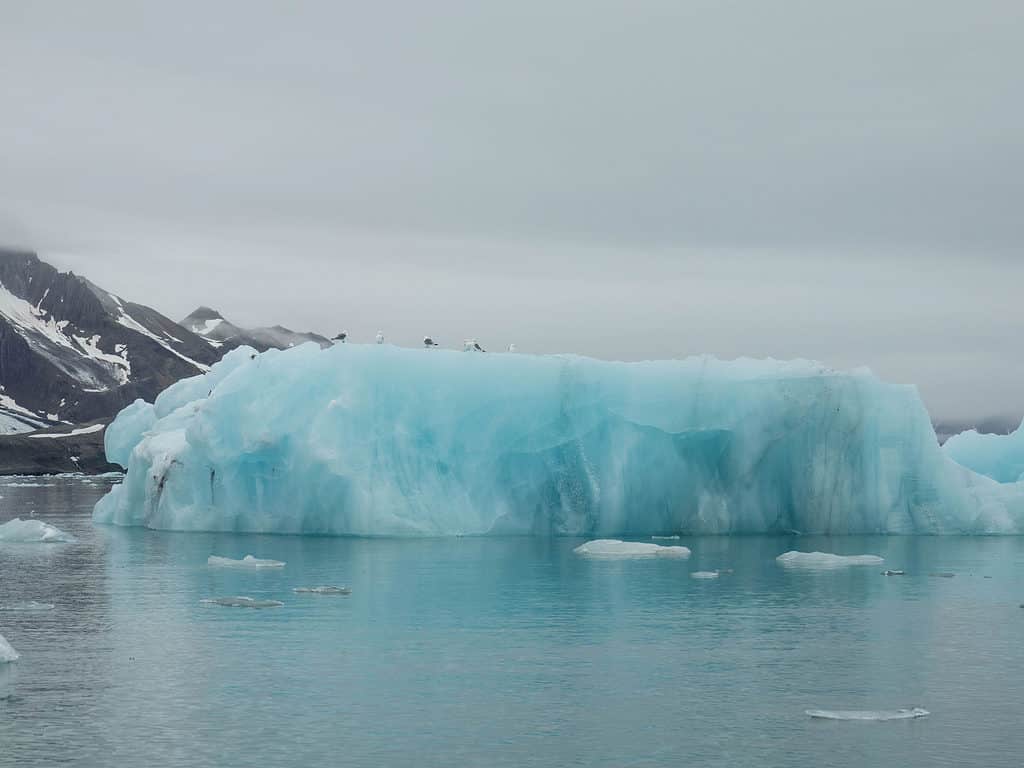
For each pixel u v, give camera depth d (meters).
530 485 52.22
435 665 26.06
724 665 26.31
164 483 55.84
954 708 22.88
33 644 27.84
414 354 52.06
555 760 19.78
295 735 20.92
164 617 31.44
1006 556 47.00
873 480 54.62
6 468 195.75
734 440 52.66
